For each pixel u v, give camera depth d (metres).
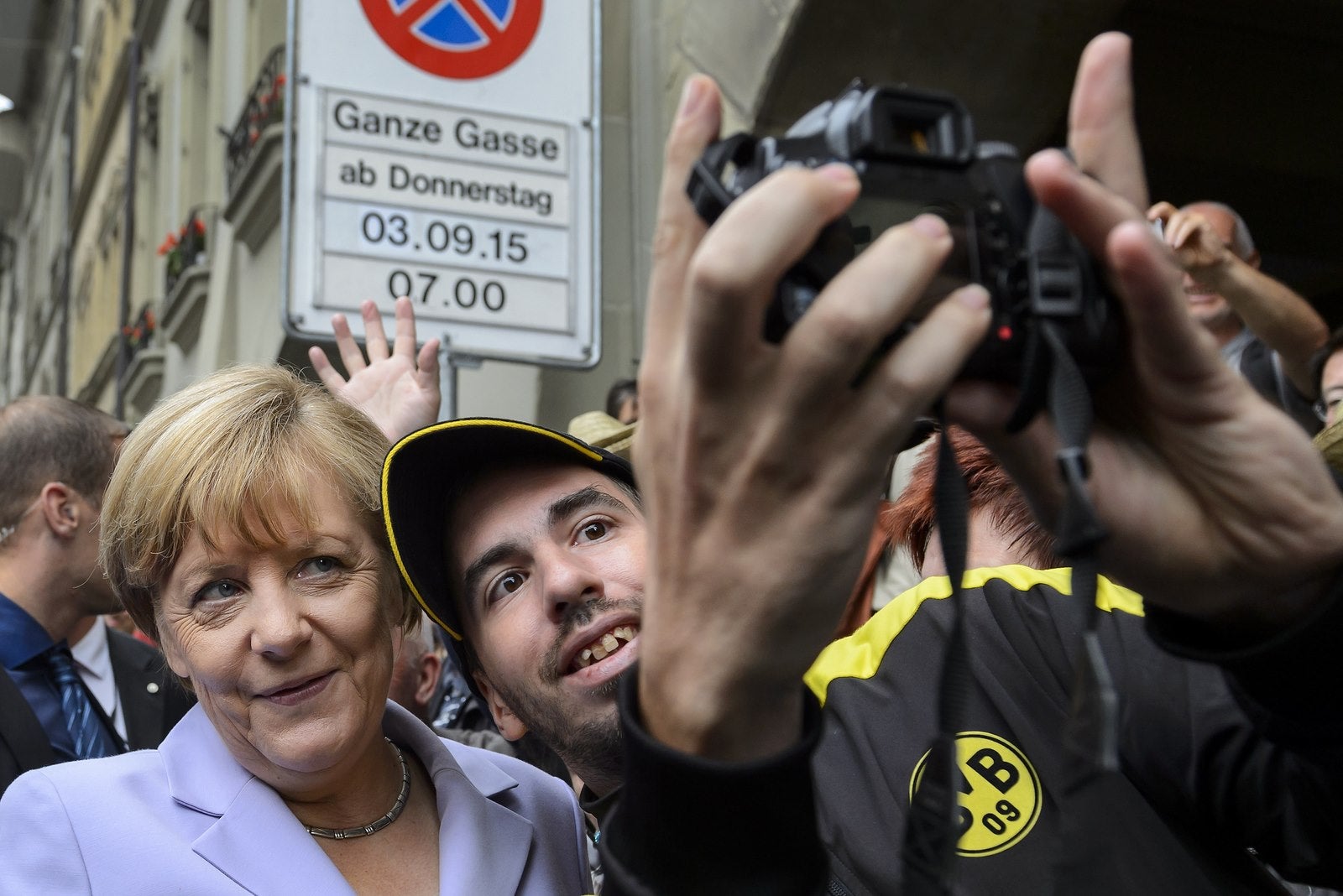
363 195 3.21
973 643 1.21
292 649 1.25
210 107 9.55
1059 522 0.71
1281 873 1.00
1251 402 0.70
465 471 1.43
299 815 1.32
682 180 0.64
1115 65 0.68
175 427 1.31
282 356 6.27
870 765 1.19
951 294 0.65
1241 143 4.95
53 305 19.81
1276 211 5.31
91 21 17.55
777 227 0.56
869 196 0.65
